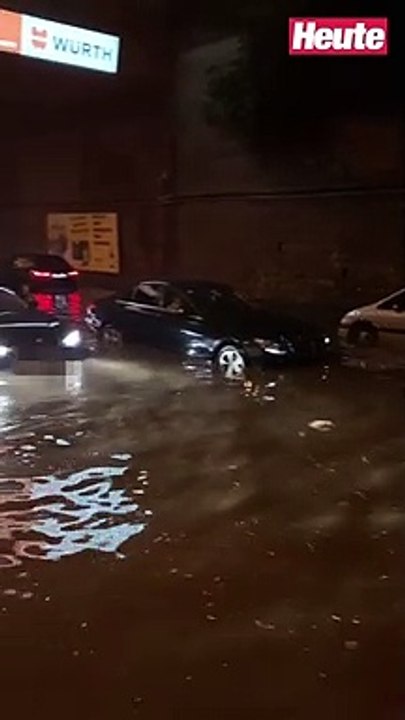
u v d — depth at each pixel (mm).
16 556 5656
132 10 23156
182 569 5473
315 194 20594
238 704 3906
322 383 12250
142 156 24531
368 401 11000
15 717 3797
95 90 25344
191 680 4105
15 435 9055
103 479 7469
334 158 20125
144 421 9789
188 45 22562
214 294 14297
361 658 4328
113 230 25688
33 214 28469
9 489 7141
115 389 11664
